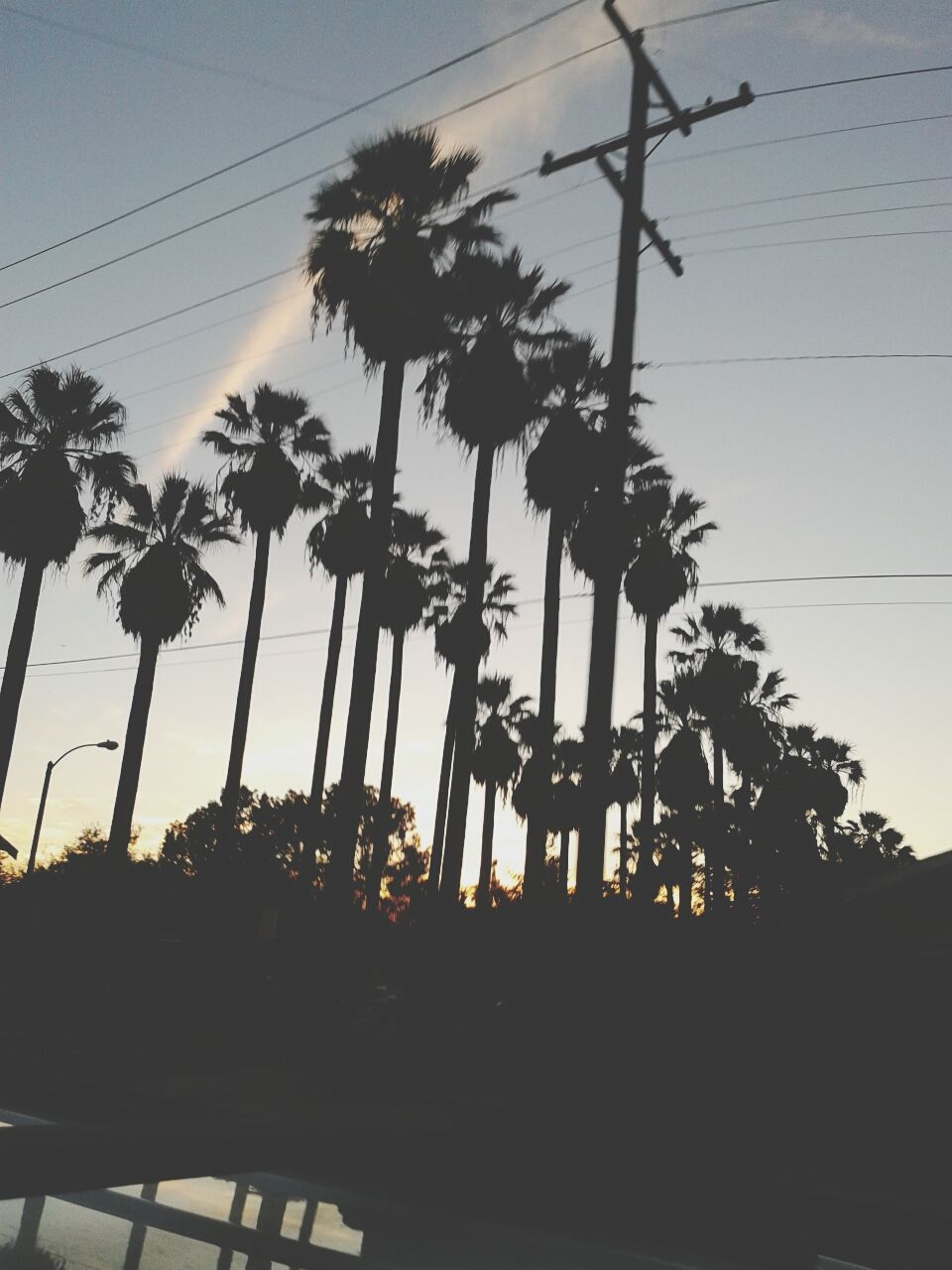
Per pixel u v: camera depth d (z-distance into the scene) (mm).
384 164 23719
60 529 30484
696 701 47062
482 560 26469
